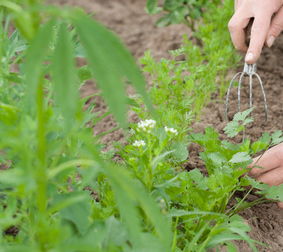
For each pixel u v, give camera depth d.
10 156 1.25
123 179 0.97
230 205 2.00
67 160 1.17
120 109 0.74
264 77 3.21
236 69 3.28
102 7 5.05
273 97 2.98
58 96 0.77
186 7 3.70
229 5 3.17
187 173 1.60
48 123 1.06
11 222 1.08
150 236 1.21
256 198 2.07
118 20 4.69
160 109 2.02
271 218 1.96
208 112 2.84
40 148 0.95
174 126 1.89
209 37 3.10
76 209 1.17
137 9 5.05
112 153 1.78
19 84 1.19
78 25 0.78
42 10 0.79
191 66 2.65
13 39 1.48
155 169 1.46
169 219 1.46
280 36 3.73
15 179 0.92
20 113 1.17
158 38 4.06
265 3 2.30
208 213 1.38
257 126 2.67
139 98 2.24
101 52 0.76
